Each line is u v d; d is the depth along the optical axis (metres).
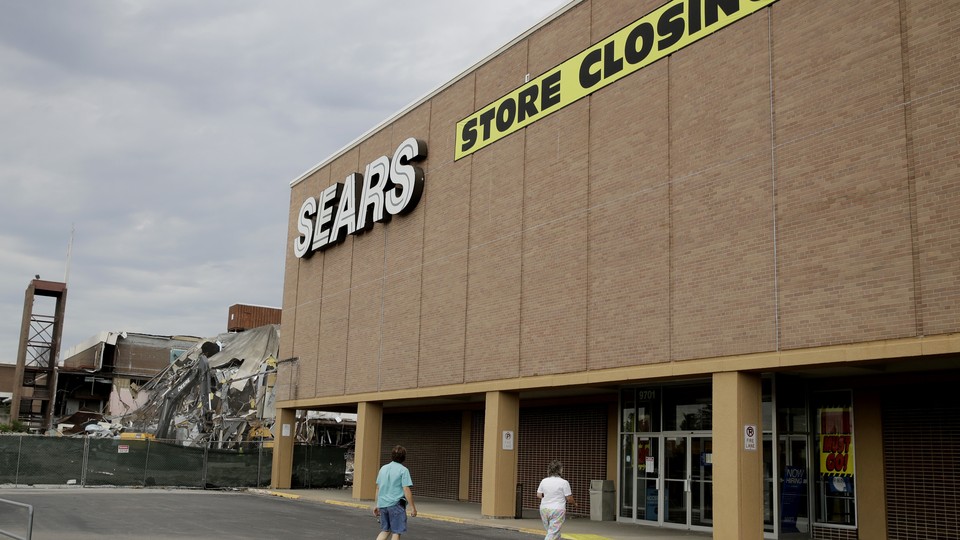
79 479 33.34
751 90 17.16
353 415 55.69
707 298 17.48
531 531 19.98
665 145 19.06
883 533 17.41
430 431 34.22
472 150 25.97
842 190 15.12
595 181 21.02
